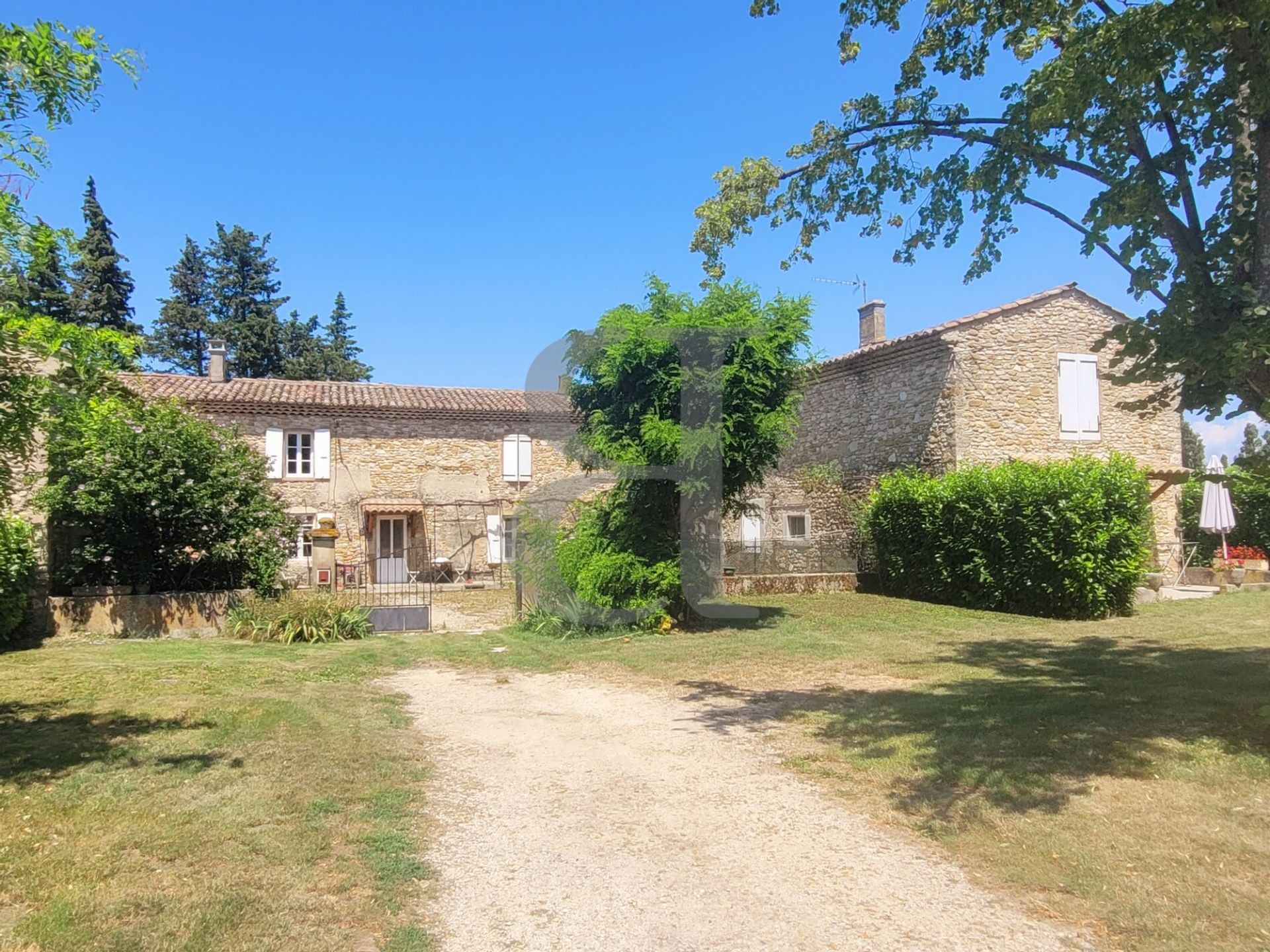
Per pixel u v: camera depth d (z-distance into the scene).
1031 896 3.76
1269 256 5.35
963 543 15.30
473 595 20.30
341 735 6.42
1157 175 6.01
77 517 12.62
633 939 3.45
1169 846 4.13
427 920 3.58
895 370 19.12
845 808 4.96
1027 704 7.07
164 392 22.67
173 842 4.16
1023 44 7.09
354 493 23.91
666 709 7.73
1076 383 18.42
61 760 5.58
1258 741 5.71
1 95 5.23
